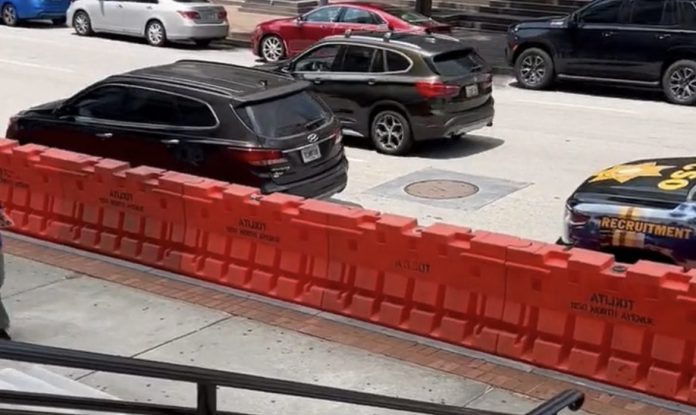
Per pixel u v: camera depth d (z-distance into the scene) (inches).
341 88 598.2
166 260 380.5
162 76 451.2
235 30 1097.4
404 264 325.7
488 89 609.0
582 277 291.6
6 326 307.4
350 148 607.8
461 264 313.9
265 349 313.0
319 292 343.3
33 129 478.9
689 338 277.6
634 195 339.9
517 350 305.9
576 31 777.6
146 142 439.5
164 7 1009.5
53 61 894.4
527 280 302.2
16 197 426.6
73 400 142.6
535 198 499.2
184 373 143.7
